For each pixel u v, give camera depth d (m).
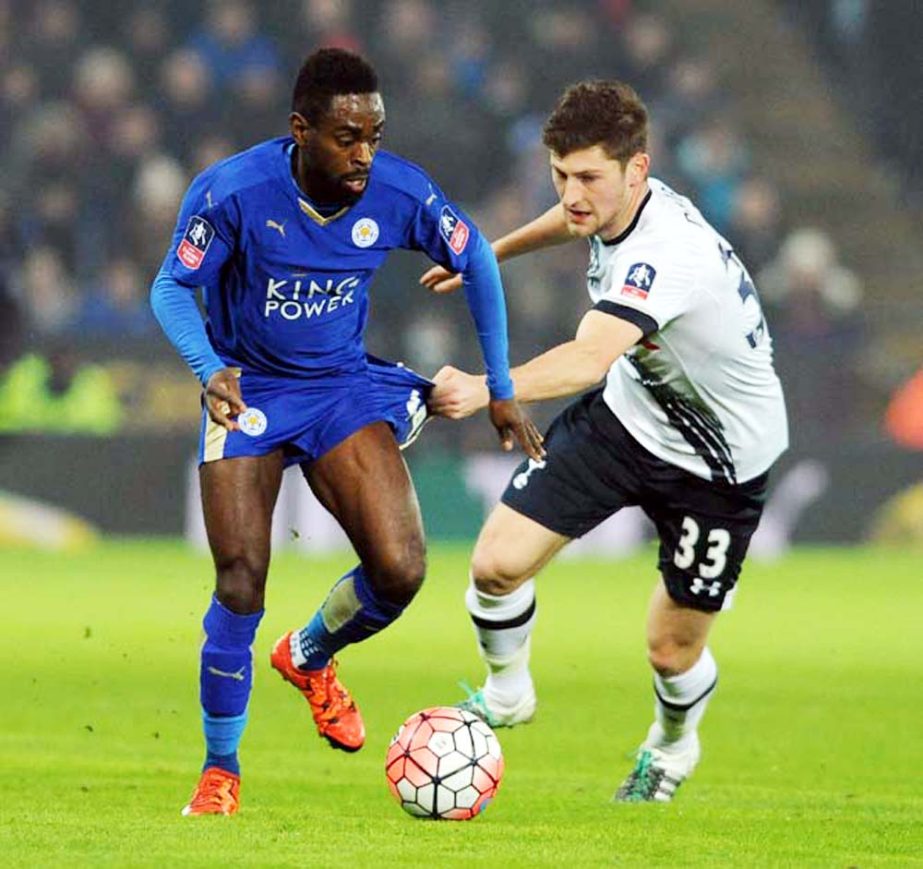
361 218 22.38
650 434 25.52
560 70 90.31
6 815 21.78
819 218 100.00
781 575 68.00
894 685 40.31
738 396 25.19
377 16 90.56
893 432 81.69
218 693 22.06
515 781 27.06
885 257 99.06
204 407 22.78
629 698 37.75
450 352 81.00
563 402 74.94
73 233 81.94
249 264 22.28
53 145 83.69
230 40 88.38
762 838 20.84
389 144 85.44
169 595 57.00
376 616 23.58
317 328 22.83
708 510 25.67
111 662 42.12
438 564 69.06
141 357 79.75
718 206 88.19
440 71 86.62
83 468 73.75
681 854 19.36
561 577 68.19
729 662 44.62
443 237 22.77
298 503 74.12
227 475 22.38
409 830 20.86
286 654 24.80
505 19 91.62
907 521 75.88
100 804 23.05
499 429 23.78
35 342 77.25
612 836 20.75
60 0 89.94
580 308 82.62
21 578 61.88
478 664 43.03
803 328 84.06
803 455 75.88
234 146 86.88
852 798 25.39
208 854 18.48
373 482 22.92
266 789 25.25
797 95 104.38
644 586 64.50
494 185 85.94
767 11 107.56
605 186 23.67
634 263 24.09
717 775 28.34
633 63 91.12
